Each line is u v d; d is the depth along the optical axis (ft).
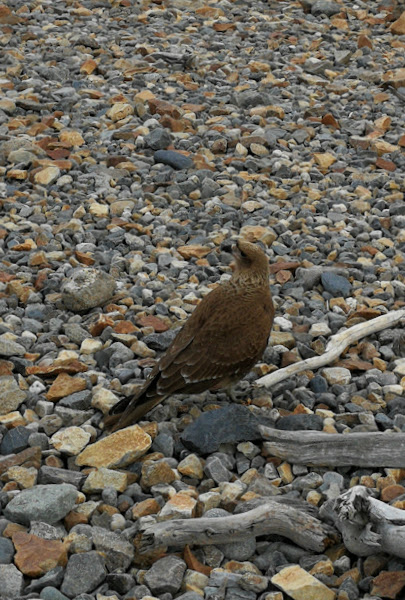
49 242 40.63
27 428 28.17
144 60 62.13
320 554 23.91
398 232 43.06
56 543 23.50
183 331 27.99
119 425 27.17
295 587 22.25
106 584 22.95
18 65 59.47
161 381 27.25
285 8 75.15
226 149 50.42
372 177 47.91
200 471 26.78
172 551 24.03
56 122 51.78
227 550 24.06
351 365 32.17
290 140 51.85
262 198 45.62
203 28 69.51
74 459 27.32
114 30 68.39
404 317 34.53
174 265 38.99
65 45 64.34
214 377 27.55
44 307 35.37
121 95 55.47
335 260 40.42
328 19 73.77
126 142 50.29
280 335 33.17
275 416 29.19
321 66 62.54
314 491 25.96
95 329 33.55
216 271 38.81
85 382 30.27
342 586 22.68
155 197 44.57
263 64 61.98
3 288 36.47
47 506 24.44
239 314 27.35
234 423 27.68
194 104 56.08
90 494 26.12
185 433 27.63
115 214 43.39
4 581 22.33
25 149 47.75
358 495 22.95
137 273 38.60
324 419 29.01
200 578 22.94
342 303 36.27
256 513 24.03
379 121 54.34
